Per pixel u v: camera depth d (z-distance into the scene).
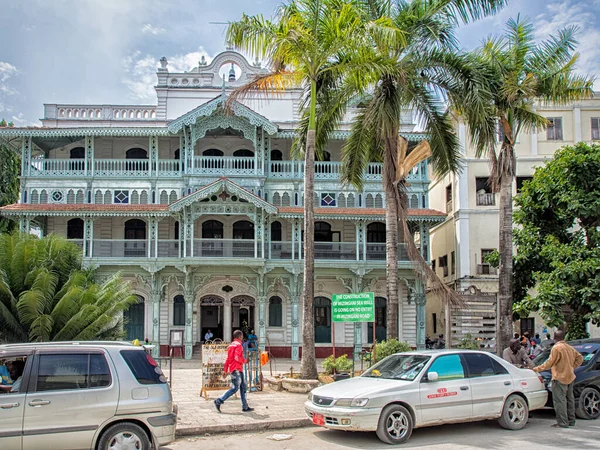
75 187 32.78
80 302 17.89
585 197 19.08
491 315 22.84
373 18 20.44
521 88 20.84
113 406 9.37
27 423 8.95
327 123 21.27
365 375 12.77
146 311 32.09
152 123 34.25
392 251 20.27
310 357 17.70
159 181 33.16
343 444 11.18
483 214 33.69
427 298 39.62
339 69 18.78
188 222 31.28
